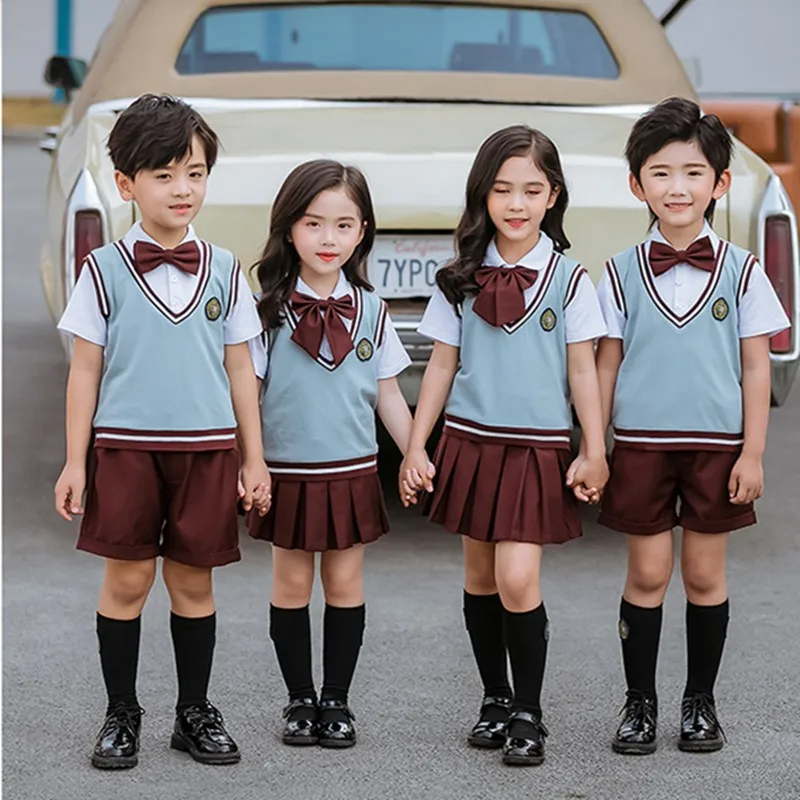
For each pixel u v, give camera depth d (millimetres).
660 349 4586
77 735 4734
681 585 6285
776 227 6449
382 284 6301
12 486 7742
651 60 7547
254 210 6270
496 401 4586
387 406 4797
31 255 15922
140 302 4422
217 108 7109
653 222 4781
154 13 7418
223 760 4516
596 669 5305
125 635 4551
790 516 7434
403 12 7484
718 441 4582
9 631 5664
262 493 4582
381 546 6809
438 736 4742
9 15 33344
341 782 4398
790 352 6469
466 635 5648
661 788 4367
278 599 4758
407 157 6371
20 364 10773
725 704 5023
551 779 4426
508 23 7512
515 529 4523
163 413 4426
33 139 30312
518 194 4539
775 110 12477
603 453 4621
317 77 7367
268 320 4652
